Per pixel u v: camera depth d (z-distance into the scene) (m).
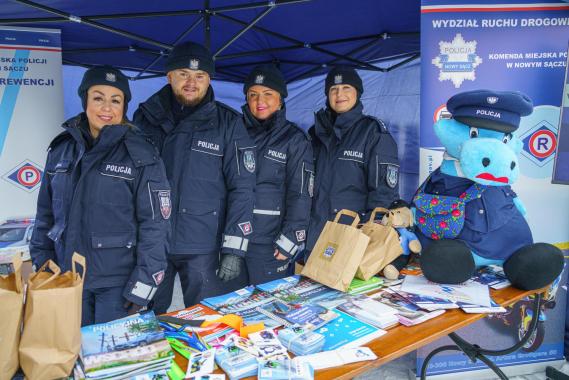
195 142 2.43
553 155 2.67
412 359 3.18
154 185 2.04
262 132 2.93
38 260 2.23
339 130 2.89
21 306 1.20
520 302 2.80
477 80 2.61
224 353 1.39
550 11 2.57
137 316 1.58
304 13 3.68
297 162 2.88
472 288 1.93
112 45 4.52
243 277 2.90
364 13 3.68
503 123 1.95
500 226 2.04
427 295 1.84
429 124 2.63
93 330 1.46
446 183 2.12
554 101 2.62
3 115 3.50
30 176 3.60
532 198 2.70
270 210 2.85
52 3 3.06
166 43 4.56
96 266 2.00
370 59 5.29
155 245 2.02
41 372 1.19
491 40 2.59
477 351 2.13
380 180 2.78
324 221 2.92
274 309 1.73
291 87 6.59
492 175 1.88
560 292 2.82
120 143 2.05
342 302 1.79
